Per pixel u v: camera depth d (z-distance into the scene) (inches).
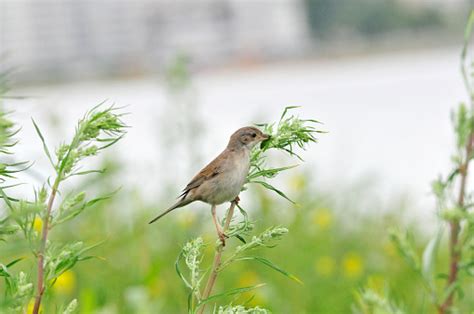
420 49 1900.8
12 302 194.2
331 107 1213.1
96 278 454.3
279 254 519.2
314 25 1955.0
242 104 1251.8
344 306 466.9
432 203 637.9
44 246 198.7
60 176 198.4
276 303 470.6
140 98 1381.6
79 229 483.2
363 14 1957.4
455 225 288.5
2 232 196.5
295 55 1936.5
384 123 1032.2
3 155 208.1
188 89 587.2
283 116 245.0
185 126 578.6
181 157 571.8
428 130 966.4
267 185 241.3
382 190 655.8
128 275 460.1
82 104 1254.9
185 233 511.2
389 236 290.2
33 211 195.3
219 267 223.6
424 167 805.2
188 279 462.0
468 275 284.5
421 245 543.2
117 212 512.4
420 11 1913.1
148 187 553.0
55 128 586.6
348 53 1943.9
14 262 203.5
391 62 1866.4
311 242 549.0
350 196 626.2
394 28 1945.1
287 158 623.5
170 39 1667.1
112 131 204.8
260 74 1859.0
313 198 595.5
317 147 841.5
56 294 418.3
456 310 285.6
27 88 1224.8
